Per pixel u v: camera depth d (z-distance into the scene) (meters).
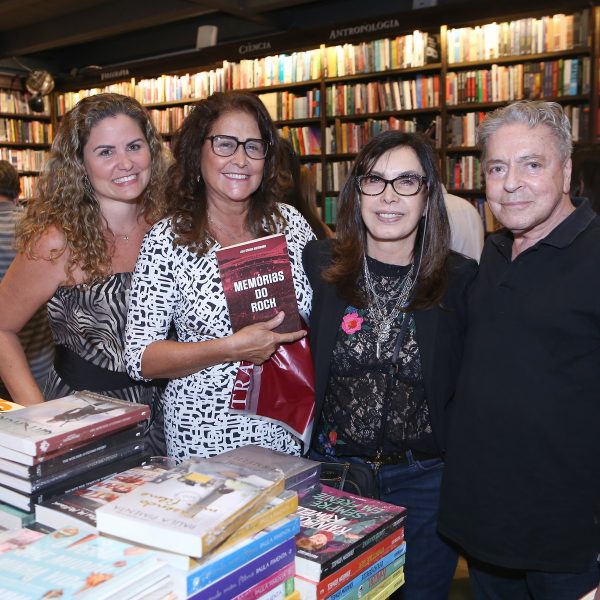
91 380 1.92
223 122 1.67
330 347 1.74
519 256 1.57
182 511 1.05
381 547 1.29
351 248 1.77
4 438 1.21
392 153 1.66
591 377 1.47
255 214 1.82
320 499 1.39
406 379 1.70
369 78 6.04
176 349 1.62
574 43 4.90
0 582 0.94
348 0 7.27
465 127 5.51
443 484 1.68
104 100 1.86
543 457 1.50
